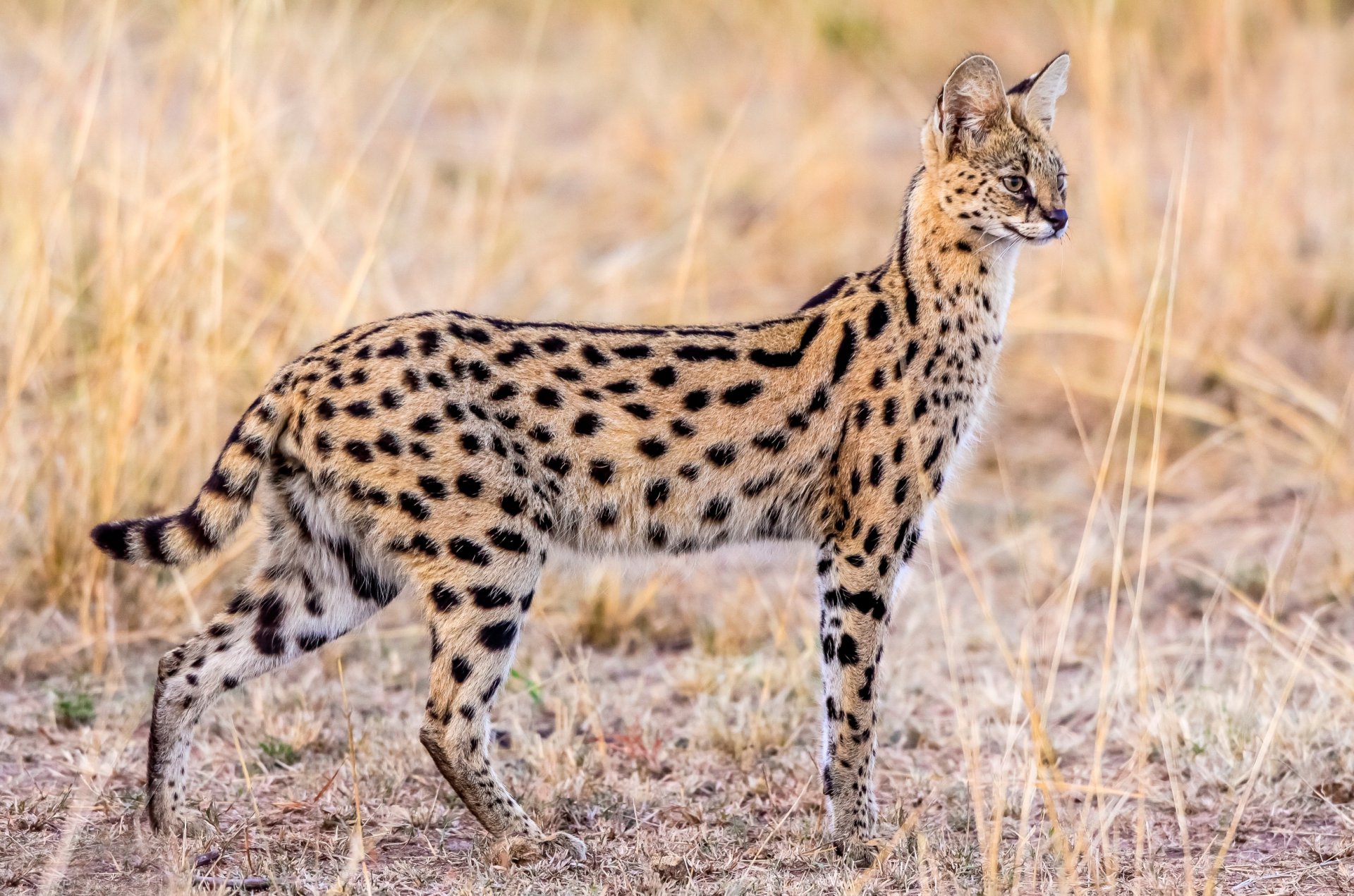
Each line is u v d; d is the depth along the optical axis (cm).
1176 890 941
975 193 1098
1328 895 953
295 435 1020
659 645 1440
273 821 1056
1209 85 2356
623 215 2453
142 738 1180
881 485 1073
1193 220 2066
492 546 1011
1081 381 1944
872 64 3050
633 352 1064
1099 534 1644
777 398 1077
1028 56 2983
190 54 2034
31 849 978
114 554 1011
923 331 1095
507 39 3278
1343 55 2559
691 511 1083
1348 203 2159
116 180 1516
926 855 978
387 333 1026
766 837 1036
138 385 1431
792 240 2380
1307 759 1124
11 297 1652
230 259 1655
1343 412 1582
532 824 1021
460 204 2170
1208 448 1831
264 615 1044
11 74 2400
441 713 1011
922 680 1334
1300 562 1562
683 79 3048
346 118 1994
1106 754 1187
